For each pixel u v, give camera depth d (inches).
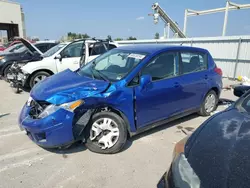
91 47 282.4
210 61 180.7
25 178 100.4
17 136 142.7
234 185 51.4
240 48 389.7
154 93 132.6
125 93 120.5
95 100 113.3
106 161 115.5
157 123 142.8
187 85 154.2
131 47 159.5
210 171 57.5
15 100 229.5
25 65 252.5
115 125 120.9
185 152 70.0
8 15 943.0
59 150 124.6
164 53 144.3
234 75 403.5
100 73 136.5
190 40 479.5
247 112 89.7
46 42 395.2
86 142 121.1
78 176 102.7
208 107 183.8
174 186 61.9
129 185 97.5
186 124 169.0
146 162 115.7
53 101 109.4
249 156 59.8
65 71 154.9
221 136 71.6
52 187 95.0
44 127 107.4
